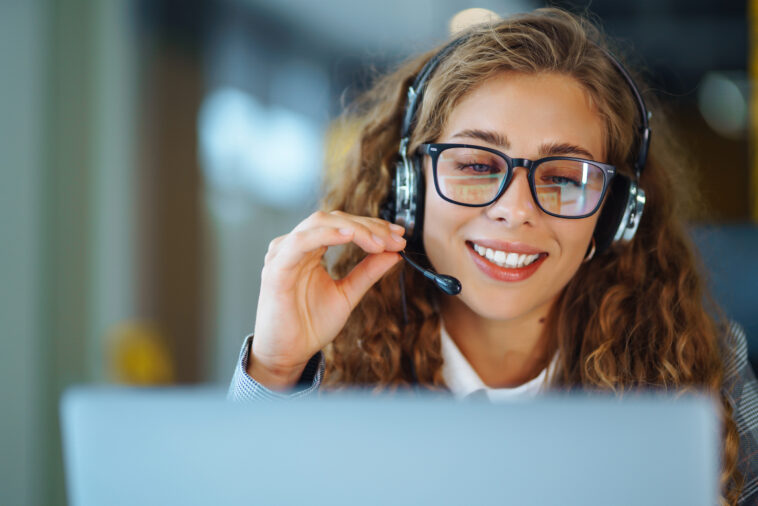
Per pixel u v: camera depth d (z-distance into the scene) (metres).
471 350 1.23
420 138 1.13
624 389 1.18
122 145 3.87
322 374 1.07
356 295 1.06
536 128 1.06
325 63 4.28
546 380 1.19
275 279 1.02
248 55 4.29
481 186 1.07
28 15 3.52
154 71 4.00
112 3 3.81
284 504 0.63
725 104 4.20
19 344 3.46
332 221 1.03
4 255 3.43
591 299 1.25
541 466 0.60
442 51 1.16
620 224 1.14
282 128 4.32
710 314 1.36
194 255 4.12
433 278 1.03
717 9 3.88
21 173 3.49
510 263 1.08
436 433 0.61
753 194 4.20
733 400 1.22
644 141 1.17
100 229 3.76
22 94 3.50
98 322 3.73
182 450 0.64
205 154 4.18
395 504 0.62
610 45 1.30
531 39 1.09
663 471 0.59
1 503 3.39
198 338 4.09
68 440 0.65
